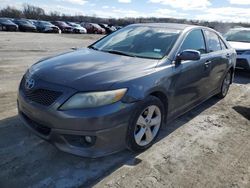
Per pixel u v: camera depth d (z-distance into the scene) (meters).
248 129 4.63
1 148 3.45
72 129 2.93
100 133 2.97
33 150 3.46
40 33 28.97
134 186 2.93
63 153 3.44
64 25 35.81
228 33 10.27
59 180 2.95
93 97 2.95
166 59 3.88
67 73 3.24
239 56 8.66
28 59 9.88
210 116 5.09
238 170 3.38
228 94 6.62
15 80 6.59
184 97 4.30
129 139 3.31
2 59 9.46
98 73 3.23
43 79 3.19
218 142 4.08
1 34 22.31
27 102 3.22
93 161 3.34
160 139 4.02
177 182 3.06
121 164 3.31
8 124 4.09
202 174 3.24
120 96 3.06
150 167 3.29
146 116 3.52
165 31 4.50
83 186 2.88
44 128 3.16
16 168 3.09
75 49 4.64
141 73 3.41
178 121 4.74
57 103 2.96
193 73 4.36
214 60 5.11
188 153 3.69
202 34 4.97
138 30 4.70
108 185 2.92
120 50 4.23
